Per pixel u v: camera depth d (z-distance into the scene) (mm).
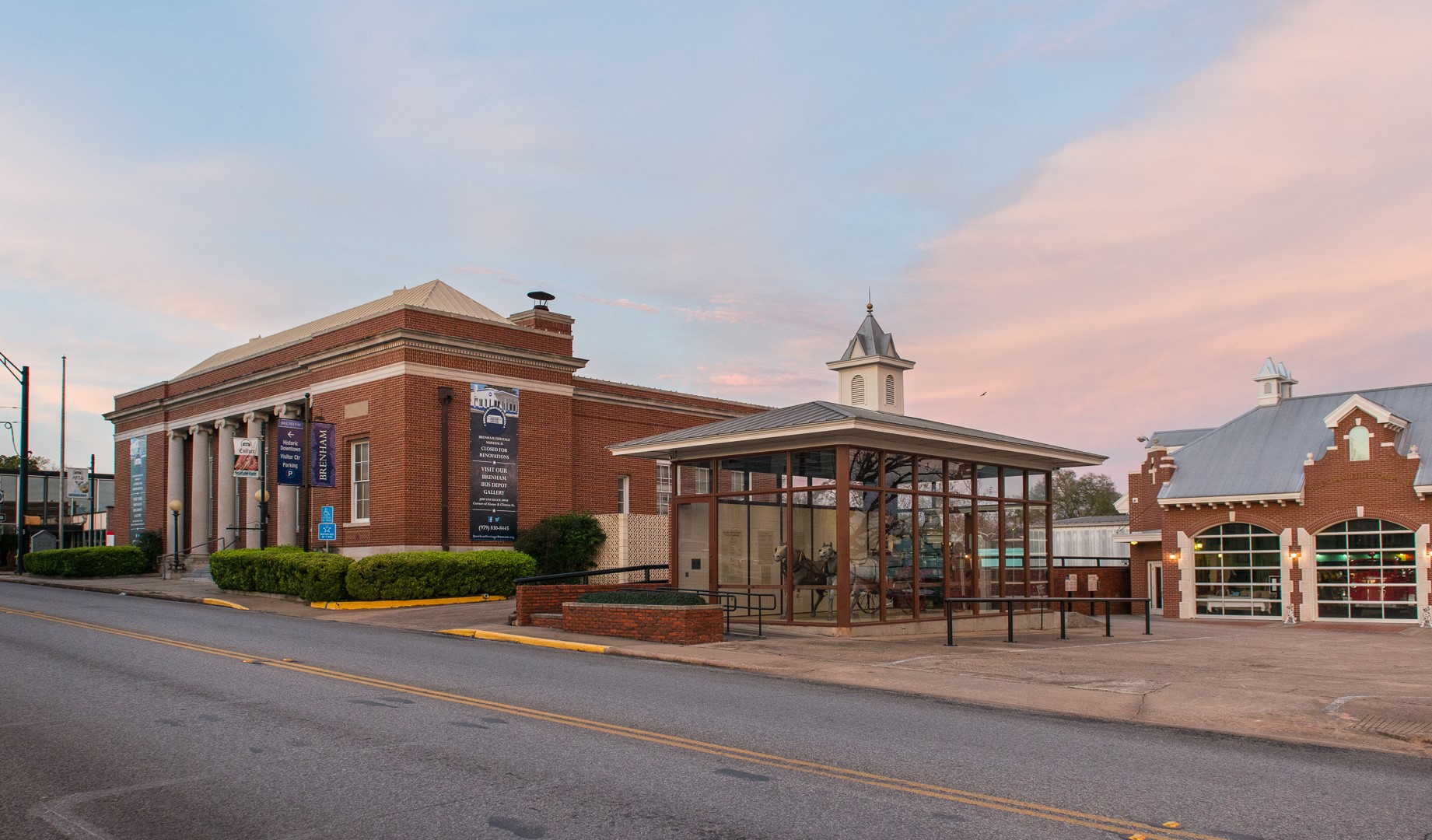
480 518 31766
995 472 24469
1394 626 32875
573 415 36125
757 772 8250
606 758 8688
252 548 33906
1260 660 17453
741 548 22062
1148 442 44438
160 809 7223
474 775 8102
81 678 12898
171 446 43844
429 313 31469
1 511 68188
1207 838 6660
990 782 8062
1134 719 11508
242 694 11812
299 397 35344
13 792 7672
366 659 15188
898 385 27344
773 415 22953
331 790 7672
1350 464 34812
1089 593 41875
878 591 20875
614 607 18781
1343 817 7207
